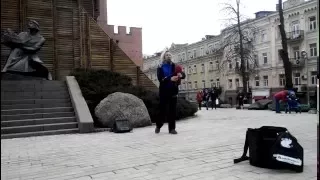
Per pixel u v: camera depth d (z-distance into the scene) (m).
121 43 29.61
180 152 5.98
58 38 18.94
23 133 9.81
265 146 4.59
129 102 11.51
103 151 6.47
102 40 20.12
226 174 4.34
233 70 57.06
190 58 72.69
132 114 11.34
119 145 7.18
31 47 14.82
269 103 24.62
